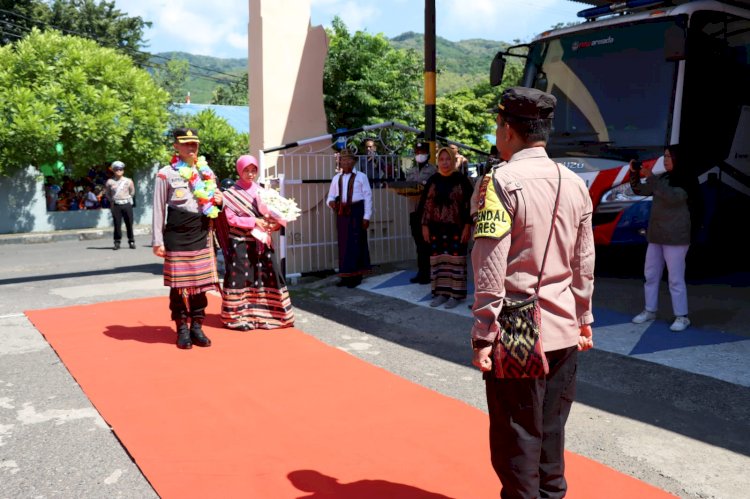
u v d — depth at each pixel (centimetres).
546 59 860
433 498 332
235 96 5038
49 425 437
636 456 389
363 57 2345
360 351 611
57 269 1168
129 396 486
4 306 824
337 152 989
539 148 268
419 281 873
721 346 570
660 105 749
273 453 386
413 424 429
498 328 257
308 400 475
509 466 266
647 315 648
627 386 503
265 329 686
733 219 827
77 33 3406
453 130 3112
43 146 1795
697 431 421
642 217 744
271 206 668
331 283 919
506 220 253
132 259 1295
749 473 366
